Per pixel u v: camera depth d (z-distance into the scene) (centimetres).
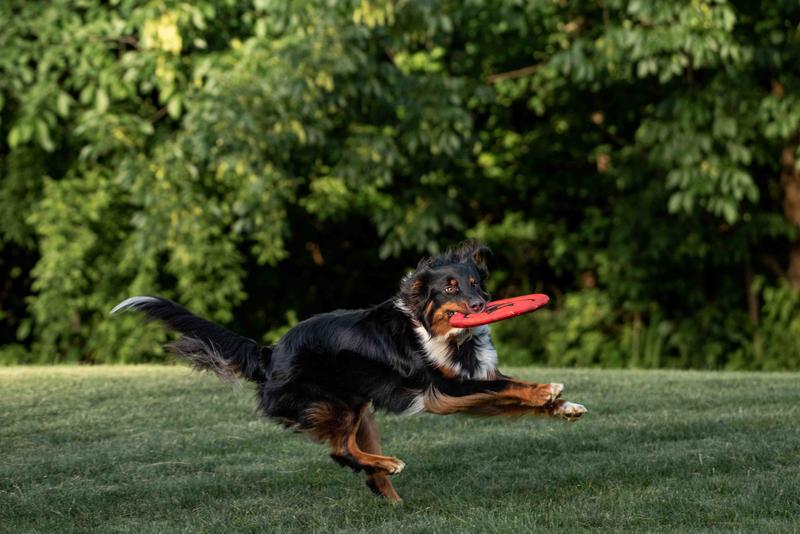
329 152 1453
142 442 745
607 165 1783
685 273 1720
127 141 1416
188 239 1434
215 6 1381
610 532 514
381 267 1897
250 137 1305
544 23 1559
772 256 1770
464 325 571
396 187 1596
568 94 1702
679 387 970
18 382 988
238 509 586
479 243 645
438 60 1583
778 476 602
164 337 1552
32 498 607
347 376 605
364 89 1352
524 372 1125
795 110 1421
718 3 1331
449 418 824
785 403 855
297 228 1806
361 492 620
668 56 1395
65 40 1373
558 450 700
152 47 1342
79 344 1609
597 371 1166
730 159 1445
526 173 1795
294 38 1292
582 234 1744
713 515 539
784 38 1477
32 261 1783
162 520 568
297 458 703
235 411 855
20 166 1571
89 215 1509
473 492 609
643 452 677
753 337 1708
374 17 1253
